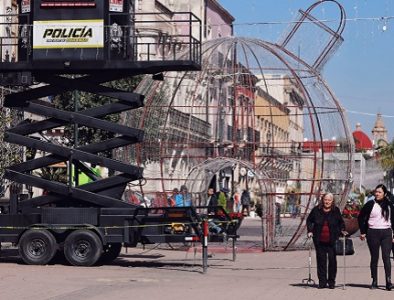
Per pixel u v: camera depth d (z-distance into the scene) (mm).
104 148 20000
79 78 19953
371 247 15461
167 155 27250
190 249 25094
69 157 19906
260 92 29562
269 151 28328
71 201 20250
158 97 26594
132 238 19375
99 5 19094
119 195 19906
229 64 26859
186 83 28438
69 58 19141
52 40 19188
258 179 25438
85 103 32000
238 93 28984
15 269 18406
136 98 19859
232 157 27875
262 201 25469
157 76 19906
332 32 25734
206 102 28719
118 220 19406
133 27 19719
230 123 29969
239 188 48781
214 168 28391
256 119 30906
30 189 27188
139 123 26531
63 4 19109
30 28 19438
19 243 19484
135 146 26312
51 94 20016
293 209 26000
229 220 20531
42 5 19172
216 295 14273
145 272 18375
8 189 28969
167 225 19297
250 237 32250
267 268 19797
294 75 25828
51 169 30531
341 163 25625
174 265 20391
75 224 19359
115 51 19203
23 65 19312
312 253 24484
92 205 20125
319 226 15438
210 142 28297
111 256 20750
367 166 61656
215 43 26234
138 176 19766
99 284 15773
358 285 16156
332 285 15469
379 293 14867
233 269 19469
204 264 18281
